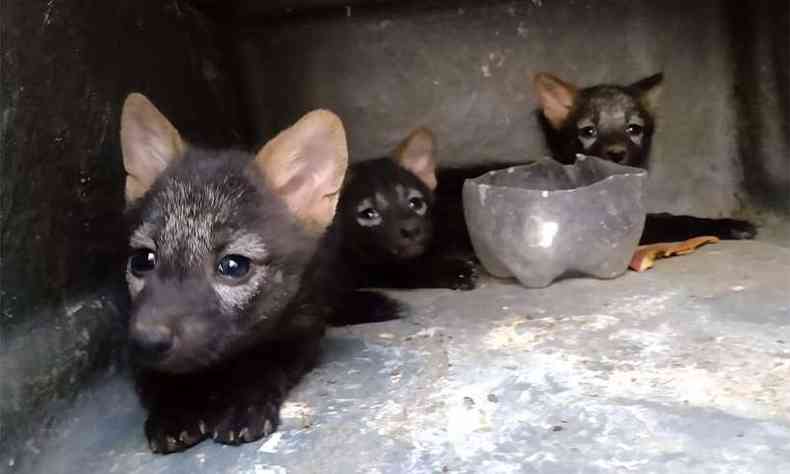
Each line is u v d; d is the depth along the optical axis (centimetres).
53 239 36
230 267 33
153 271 33
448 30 66
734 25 64
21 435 31
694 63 66
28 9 34
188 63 55
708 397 32
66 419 33
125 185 41
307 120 36
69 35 38
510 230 47
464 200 51
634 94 65
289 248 35
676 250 53
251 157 37
